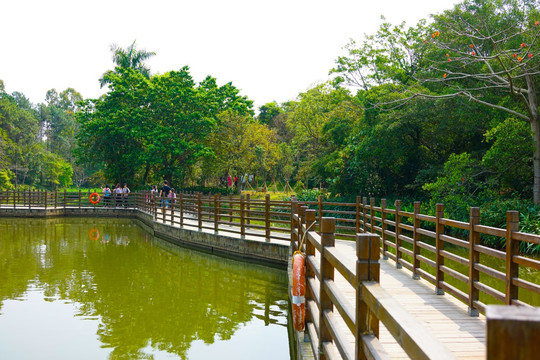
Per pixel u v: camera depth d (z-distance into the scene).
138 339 6.92
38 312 8.21
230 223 13.79
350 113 23.77
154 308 8.52
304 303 4.95
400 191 22.28
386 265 8.53
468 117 16.27
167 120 34.19
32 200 30.53
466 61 15.83
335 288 3.30
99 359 6.13
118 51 35.12
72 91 91.12
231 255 13.53
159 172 33.72
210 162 34.59
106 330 7.29
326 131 24.28
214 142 35.00
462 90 14.34
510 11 15.87
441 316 5.18
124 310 8.38
